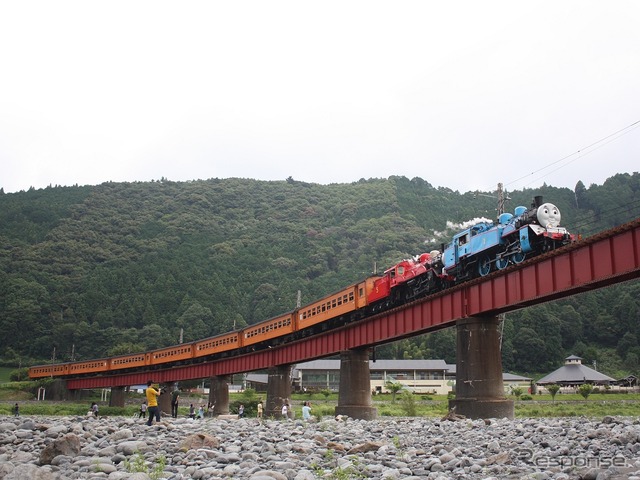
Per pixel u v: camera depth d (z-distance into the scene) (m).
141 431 23.34
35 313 187.75
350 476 14.16
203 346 81.69
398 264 46.47
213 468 14.47
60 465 15.69
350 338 49.78
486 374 34.53
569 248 29.16
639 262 26.00
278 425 29.23
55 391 112.56
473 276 40.81
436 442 21.23
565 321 172.62
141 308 192.38
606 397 90.44
